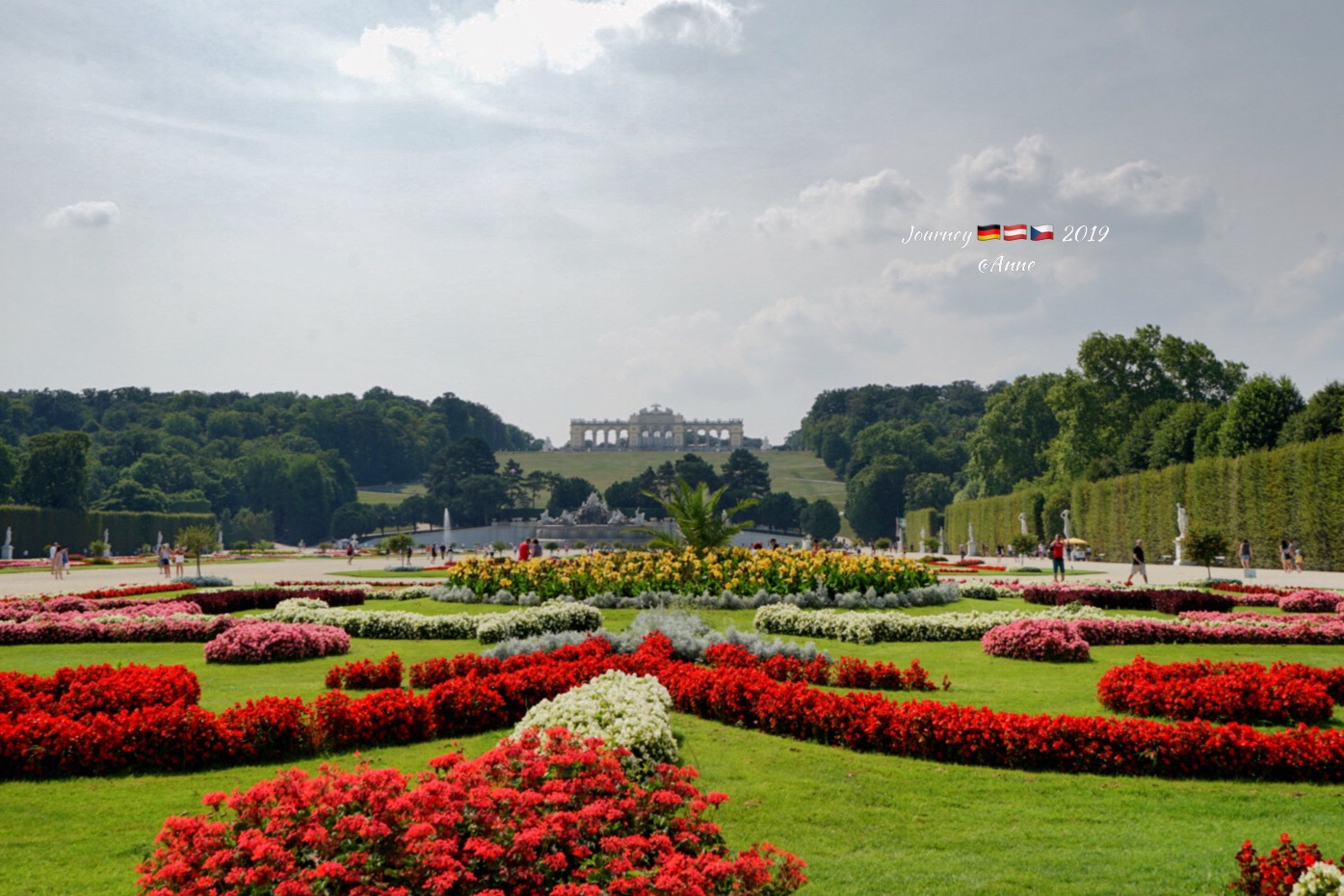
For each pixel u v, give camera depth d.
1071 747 12.23
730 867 7.47
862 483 181.62
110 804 10.94
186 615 25.64
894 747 12.81
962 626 23.66
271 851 7.19
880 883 8.80
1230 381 98.00
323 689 17.34
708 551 32.62
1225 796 11.22
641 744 11.32
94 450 187.25
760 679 14.64
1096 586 35.38
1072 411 100.88
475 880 7.37
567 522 133.50
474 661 17.33
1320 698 14.04
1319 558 57.38
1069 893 8.59
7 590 44.81
